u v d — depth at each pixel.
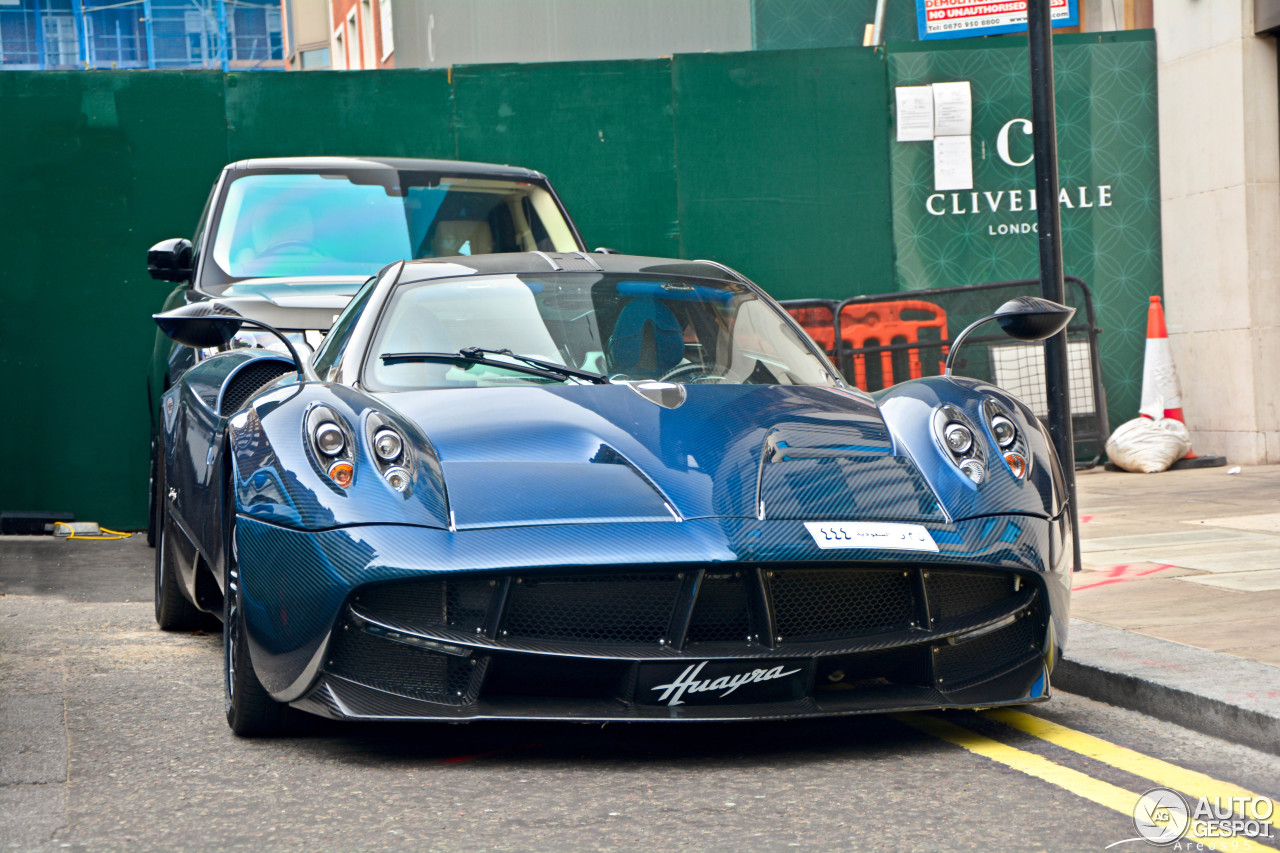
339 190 9.97
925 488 4.98
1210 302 13.91
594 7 19.05
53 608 8.19
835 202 14.03
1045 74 8.08
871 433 5.30
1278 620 6.46
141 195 12.62
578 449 4.96
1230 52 13.40
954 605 4.83
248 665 4.89
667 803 4.25
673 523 4.58
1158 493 11.99
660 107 13.78
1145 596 7.23
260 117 12.98
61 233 12.45
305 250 9.52
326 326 8.18
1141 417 14.09
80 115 12.48
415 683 4.57
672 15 18.47
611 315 6.16
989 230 14.25
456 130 13.48
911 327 14.12
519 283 6.40
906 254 14.13
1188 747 4.95
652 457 4.89
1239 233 13.46
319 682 4.61
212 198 9.88
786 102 13.92
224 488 5.41
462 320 6.08
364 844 3.87
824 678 4.71
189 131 12.75
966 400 5.45
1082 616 6.76
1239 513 10.56
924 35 15.54
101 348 12.51
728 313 6.38
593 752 4.89
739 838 3.90
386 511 4.60
